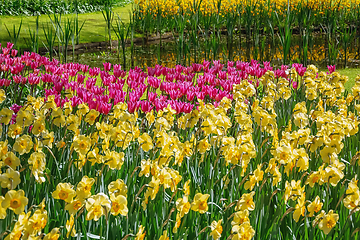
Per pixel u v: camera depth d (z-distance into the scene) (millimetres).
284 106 4848
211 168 2967
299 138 2920
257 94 5359
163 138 2621
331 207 2742
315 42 14102
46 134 2646
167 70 5566
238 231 1942
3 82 4605
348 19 17344
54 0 17734
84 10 18328
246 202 2170
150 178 2600
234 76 5117
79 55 11320
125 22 16234
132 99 3846
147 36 13656
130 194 2527
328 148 2809
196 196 2100
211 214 2428
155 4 14672
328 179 2475
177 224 2096
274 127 3297
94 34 13547
